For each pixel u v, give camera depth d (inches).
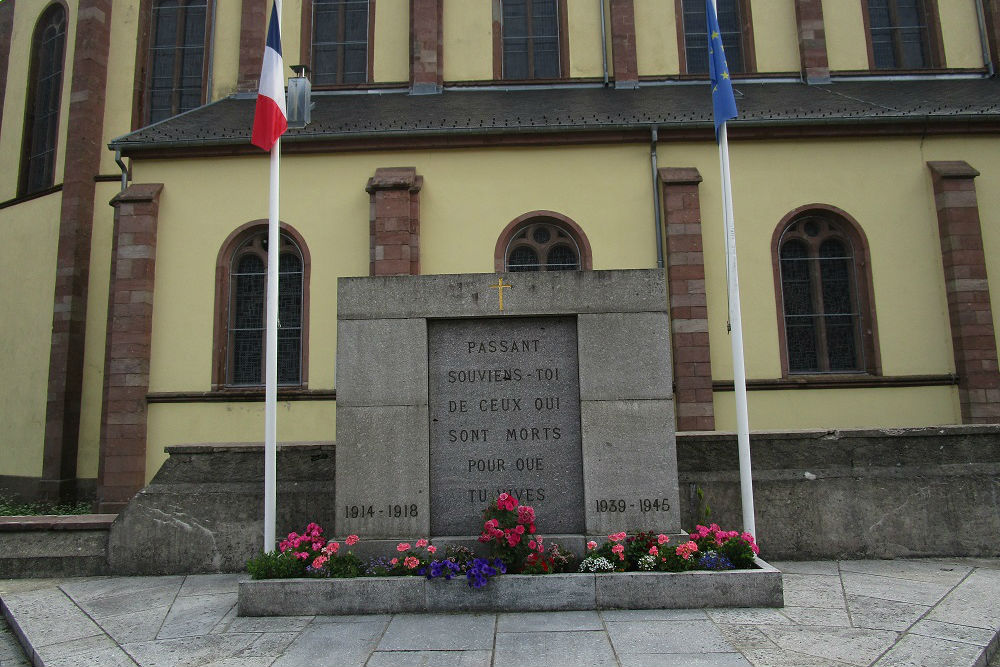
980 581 265.1
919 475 309.9
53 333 621.9
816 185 572.7
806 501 308.2
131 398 535.8
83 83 663.1
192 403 543.8
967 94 654.5
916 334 553.6
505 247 570.6
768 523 306.8
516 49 748.0
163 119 710.5
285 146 577.9
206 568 304.3
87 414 621.3
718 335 552.7
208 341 554.3
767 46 737.0
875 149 576.7
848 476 309.7
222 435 540.1
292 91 589.0
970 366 535.5
